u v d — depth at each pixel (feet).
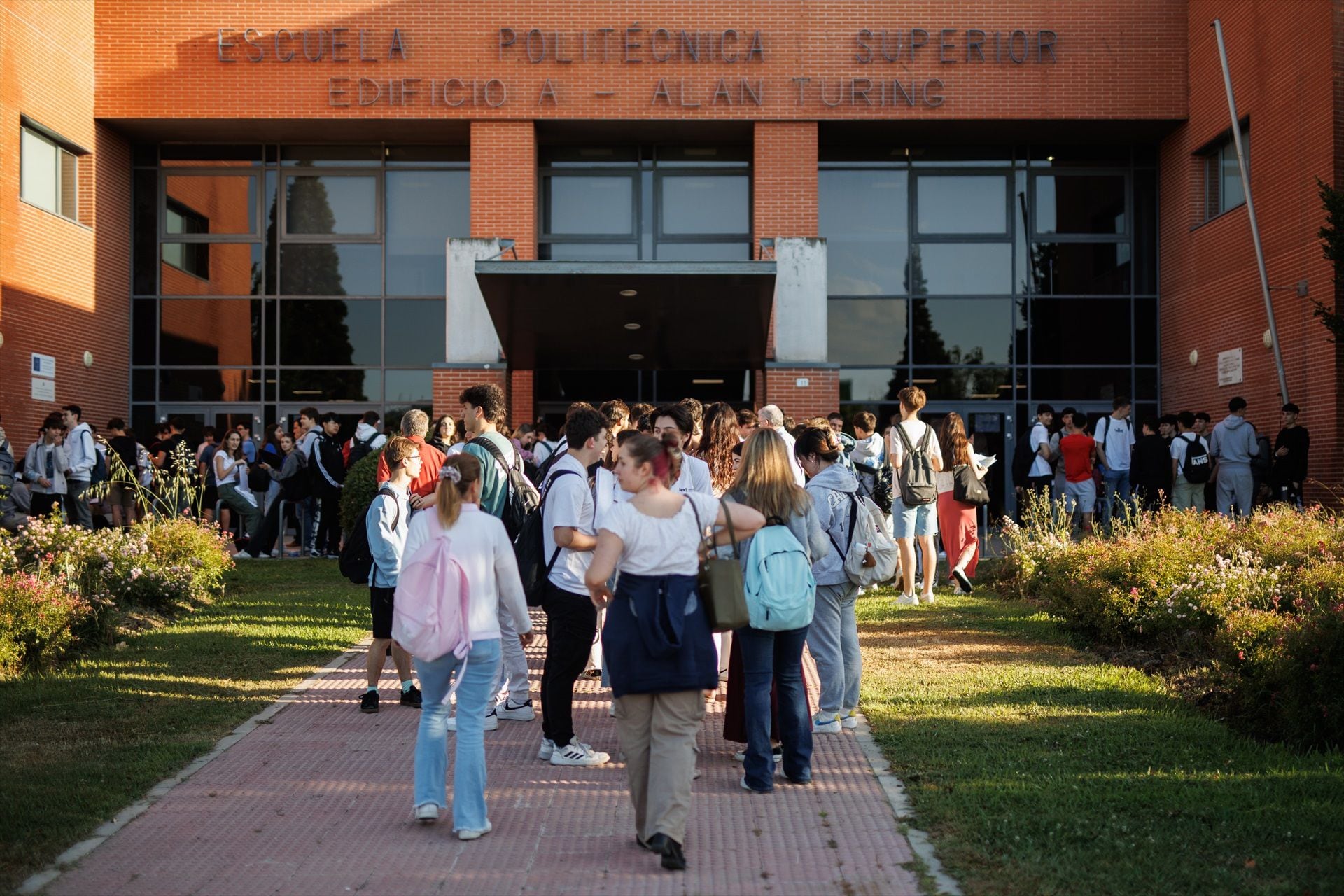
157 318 72.90
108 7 68.03
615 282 49.55
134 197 73.15
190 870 16.47
